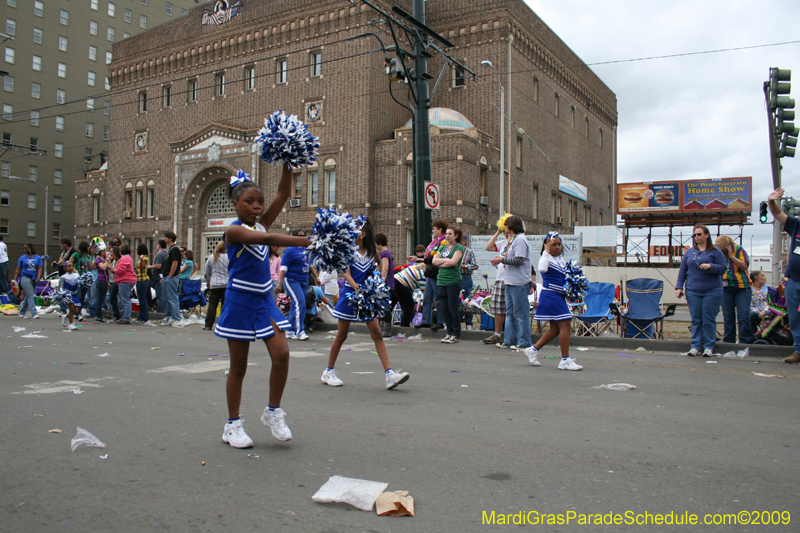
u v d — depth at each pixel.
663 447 4.29
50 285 20.20
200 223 34.75
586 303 11.57
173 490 3.40
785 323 9.53
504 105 30.16
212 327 12.95
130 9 72.06
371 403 5.68
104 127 69.62
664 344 10.15
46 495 3.31
